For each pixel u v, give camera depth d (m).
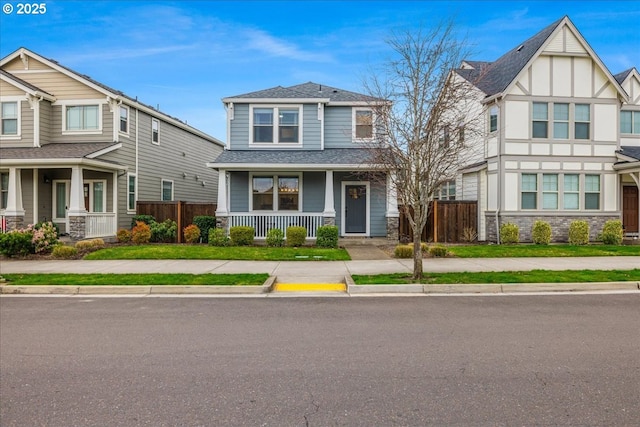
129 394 3.94
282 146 18.28
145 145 21.08
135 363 4.73
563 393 3.94
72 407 3.69
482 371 4.47
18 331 6.00
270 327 6.18
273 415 3.53
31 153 17.09
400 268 11.17
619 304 7.65
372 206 18.20
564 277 9.64
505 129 17.53
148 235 16.91
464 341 5.49
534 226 16.72
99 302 7.94
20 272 10.62
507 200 17.55
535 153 17.62
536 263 11.91
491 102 18.16
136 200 20.30
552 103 17.67
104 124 18.77
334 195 18.12
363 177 17.56
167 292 8.84
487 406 3.68
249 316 6.84
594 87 17.83
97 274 10.20
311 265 11.70
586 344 5.36
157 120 22.23
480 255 13.43
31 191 18.64
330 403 3.75
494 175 18.00
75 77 18.59
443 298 8.26
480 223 18.67
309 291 8.97
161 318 6.72
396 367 4.59
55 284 9.09
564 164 17.73
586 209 17.81
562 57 17.77
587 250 14.31
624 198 19.06
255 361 4.78
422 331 5.95
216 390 4.02
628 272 10.26
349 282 9.16
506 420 3.44
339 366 4.62
